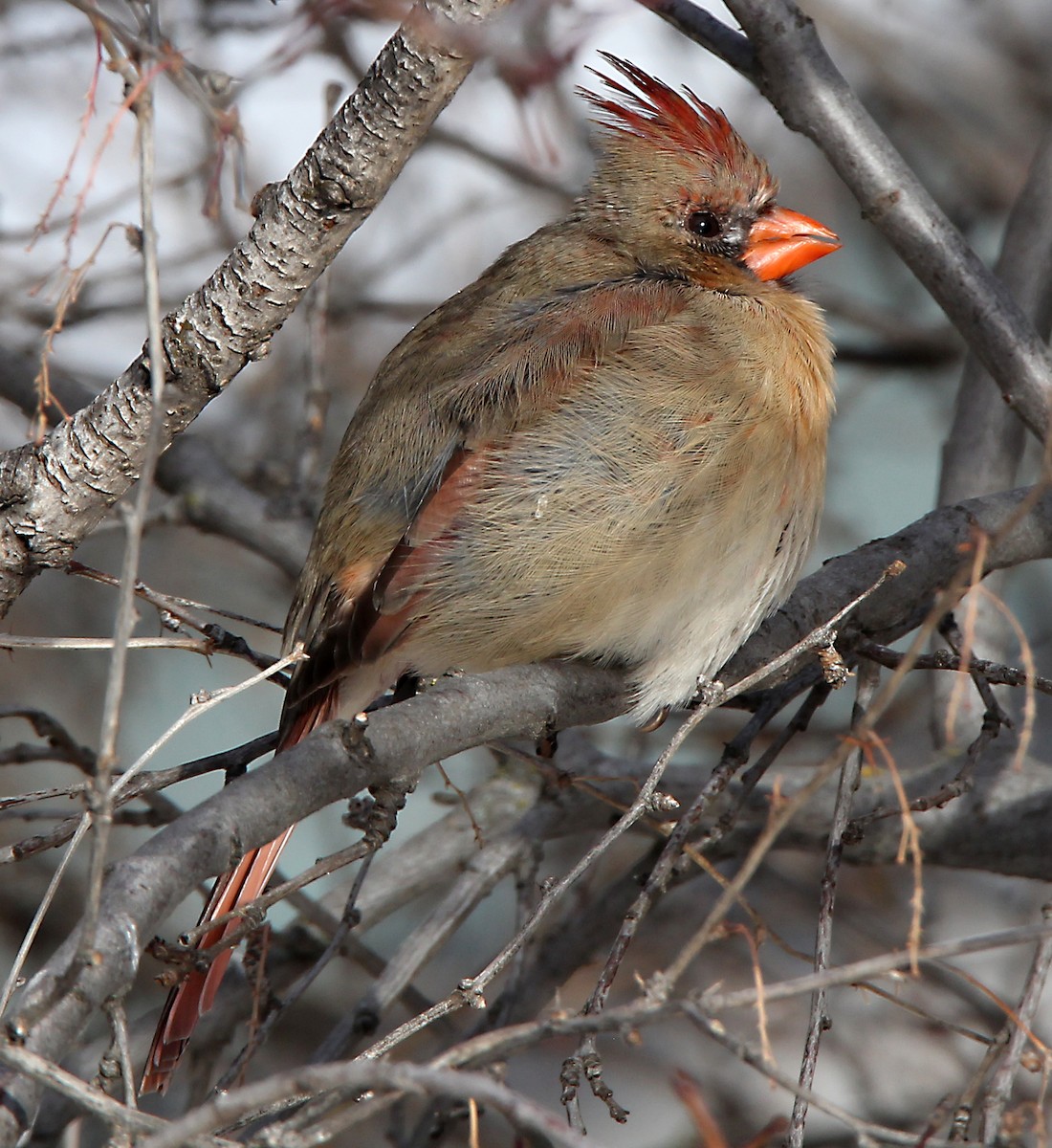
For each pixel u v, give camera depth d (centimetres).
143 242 475
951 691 876
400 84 524
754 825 870
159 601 652
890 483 1347
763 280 869
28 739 1168
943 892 1121
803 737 1112
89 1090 412
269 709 1232
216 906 656
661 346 745
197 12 905
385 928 1152
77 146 577
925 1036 1022
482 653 729
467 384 744
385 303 1214
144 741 1195
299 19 683
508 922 1181
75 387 1012
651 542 719
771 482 745
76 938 442
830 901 607
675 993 1009
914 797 854
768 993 448
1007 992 1033
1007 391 771
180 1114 836
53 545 607
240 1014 845
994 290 772
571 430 721
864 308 1284
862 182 778
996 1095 534
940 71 1274
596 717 701
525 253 878
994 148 1266
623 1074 1057
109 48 504
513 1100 389
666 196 869
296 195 544
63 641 598
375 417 771
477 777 1197
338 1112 696
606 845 556
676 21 802
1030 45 1291
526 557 712
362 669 722
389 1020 1005
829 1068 1031
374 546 739
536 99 941
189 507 1046
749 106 1333
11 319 1073
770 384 753
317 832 1162
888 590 743
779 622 752
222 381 578
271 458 1232
